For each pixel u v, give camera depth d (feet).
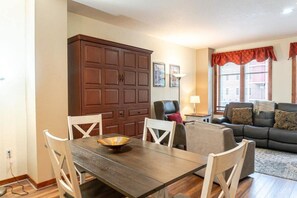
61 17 9.26
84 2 10.11
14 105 9.29
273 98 17.62
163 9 10.99
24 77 9.51
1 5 8.84
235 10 11.12
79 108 9.95
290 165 11.22
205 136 9.05
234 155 3.40
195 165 4.66
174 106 16.90
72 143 6.50
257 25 13.66
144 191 3.48
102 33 13.05
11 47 9.14
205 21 12.88
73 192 4.17
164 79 17.60
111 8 10.89
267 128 14.35
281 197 7.89
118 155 5.36
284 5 10.45
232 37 16.70
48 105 8.93
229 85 20.22
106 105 10.94
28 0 9.05
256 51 18.11
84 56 10.01
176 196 5.15
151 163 4.79
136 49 12.53
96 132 10.64
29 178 9.39
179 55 19.15
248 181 9.32
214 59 20.59
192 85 20.81
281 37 16.70
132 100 12.34
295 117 13.94
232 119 16.71
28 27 9.11
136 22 13.15
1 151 8.98
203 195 3.05
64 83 9.43
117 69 11.48
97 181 5.84
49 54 8.91
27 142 9.58
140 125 12.80
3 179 9.03
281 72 17.21
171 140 6.79
